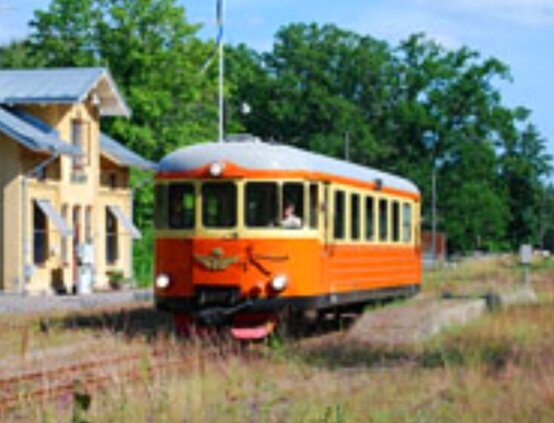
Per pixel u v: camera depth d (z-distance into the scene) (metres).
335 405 15.56
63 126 48.31
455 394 16.61
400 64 105.88
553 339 24.03
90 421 13.94
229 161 23.83
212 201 23.94
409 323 24.75
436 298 31.69
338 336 25.12
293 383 18.17
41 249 46.38
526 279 42.44
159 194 24.42
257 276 23.66
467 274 59.31
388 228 29.97
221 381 17.78
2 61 79.38
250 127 101.38
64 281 47.44
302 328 25.47
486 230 102.56
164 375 17.28
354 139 98.12
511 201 119.94
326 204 24.95
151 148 63.47
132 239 54.56
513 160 107.12
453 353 21.70
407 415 15.05
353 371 19.64
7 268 44.78
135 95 62.31
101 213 51.47
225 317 23.64
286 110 98.75
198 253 23.91
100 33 64.25
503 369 19.08
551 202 135.50
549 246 154.75
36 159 46.16
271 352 21.66
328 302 25.03
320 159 25.25
